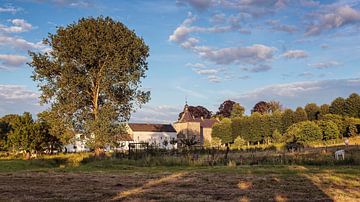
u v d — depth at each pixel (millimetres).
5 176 22672
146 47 49688
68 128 46094
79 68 47656
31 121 60344
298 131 59750
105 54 46500
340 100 77500
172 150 39688
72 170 27312
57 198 14039
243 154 34312
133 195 14734
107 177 21719
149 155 34250
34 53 46312
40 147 59031
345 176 19797
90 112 47469
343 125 66125
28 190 16328
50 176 22547
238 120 91125
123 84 48219
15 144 58531
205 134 118312
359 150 34656
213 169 25219
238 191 15570
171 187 17094
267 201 13141
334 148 40844
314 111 83625
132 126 107688
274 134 74938
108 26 47062
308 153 32344
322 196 14047
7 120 83125
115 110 47562
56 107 45875
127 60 46969
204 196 14359
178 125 113562
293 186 16719
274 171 22688
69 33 46062
